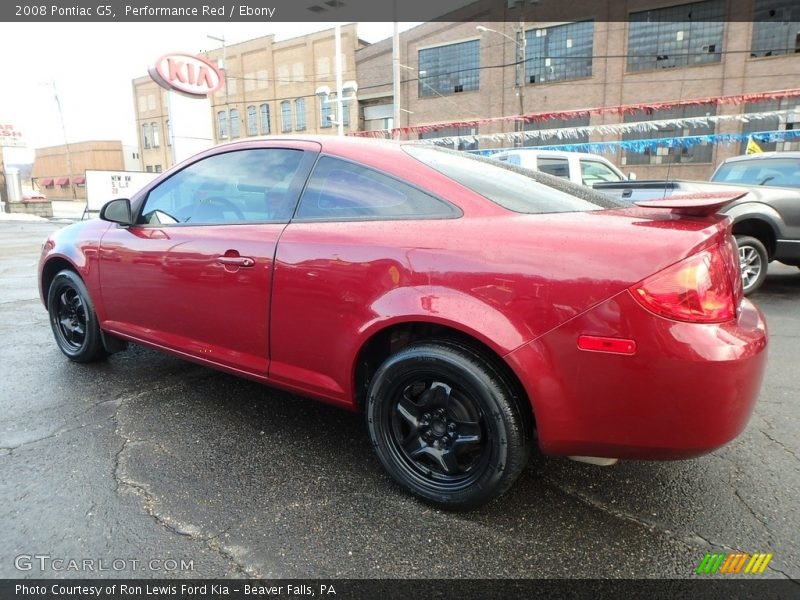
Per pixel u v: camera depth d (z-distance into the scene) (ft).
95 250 11.22
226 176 9.52
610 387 5.84
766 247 20.31
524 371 6.10
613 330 5.74
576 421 6.06
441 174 7.57
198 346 9.56
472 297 6.43
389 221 7.43
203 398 10.69
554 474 8.05
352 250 7.39
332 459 8.43
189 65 77.05
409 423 7.30
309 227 8.05
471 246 6.59
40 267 12.88
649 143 64.18
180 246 9.47
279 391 11.10
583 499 7.42
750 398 5.92
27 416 9.78
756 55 85.10
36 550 6.29
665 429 5.77
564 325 5.95
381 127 129.59
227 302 8.83
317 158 8.53
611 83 95.61
